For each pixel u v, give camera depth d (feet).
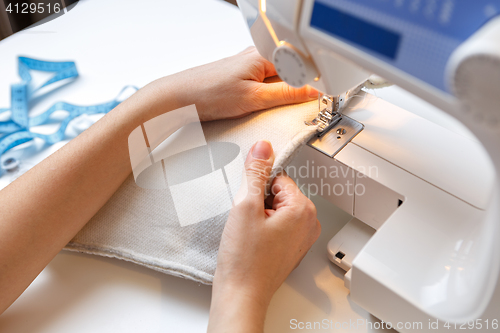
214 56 2.62
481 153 1.68
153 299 1.76
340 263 1.77
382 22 1.08
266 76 2.19
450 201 1.55
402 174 1.63
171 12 2.97
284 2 1.30
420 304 1.34
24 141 2.33
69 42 2.83
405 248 1.46
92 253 1.89
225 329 1.43
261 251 1.57
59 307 1.75
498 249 1.17
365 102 1.93
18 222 1.71
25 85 2.58
